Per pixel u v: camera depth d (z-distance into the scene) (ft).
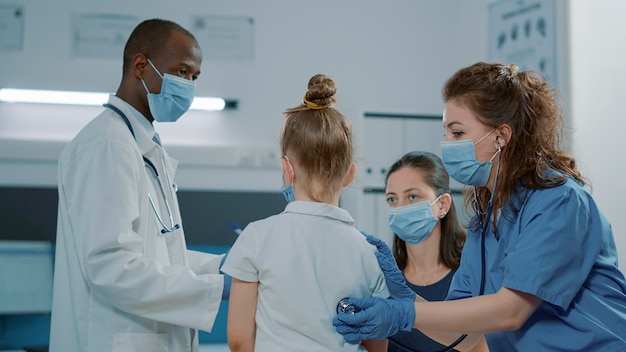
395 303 4.55
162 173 6.16
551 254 4.53
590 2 9.71
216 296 5.55
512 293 4.58
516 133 4.86
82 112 11.50
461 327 4.56
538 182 4.79
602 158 9.37
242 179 11.89
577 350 4.66
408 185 6.68
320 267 4.51
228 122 11.99
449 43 13.01
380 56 12.70
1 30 11.35
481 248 5.26
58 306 5.77
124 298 5.38
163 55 6.03
